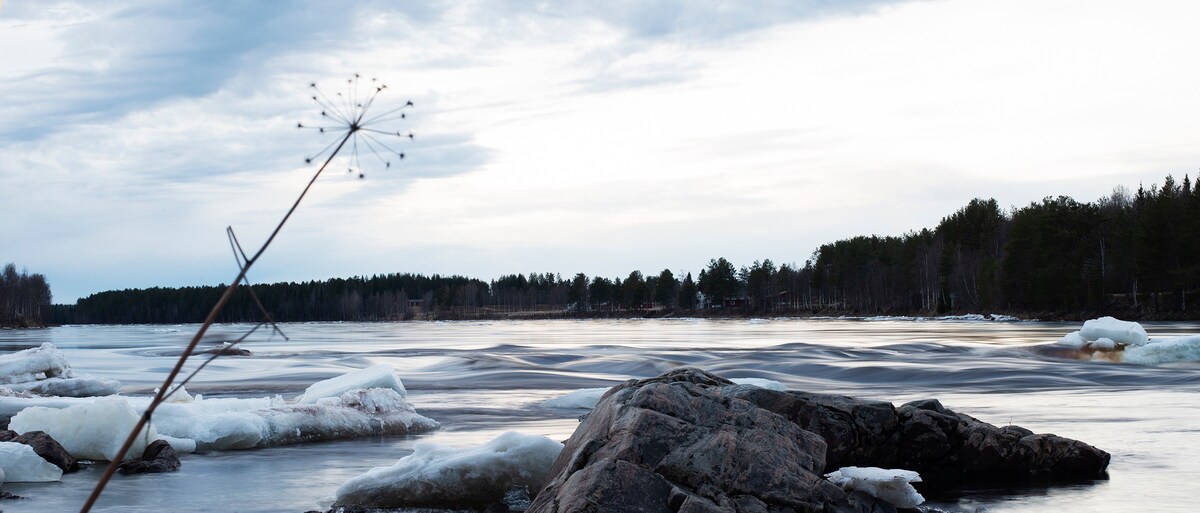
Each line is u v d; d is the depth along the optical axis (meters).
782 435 8.73
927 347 44.94
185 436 14.51
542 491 8.20
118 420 13.33
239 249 2.35
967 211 157.25
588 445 8.48
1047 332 74.25
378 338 84.44
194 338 2.30
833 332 83.38
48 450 12.32
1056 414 18.97
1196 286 97.19
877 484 9.02
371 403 16.75
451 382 30.08
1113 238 104.88
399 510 10.02
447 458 10.33
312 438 15.62
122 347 64.88
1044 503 10.34
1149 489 11.03
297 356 47.28
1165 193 103.38
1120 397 23.20
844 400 11.83
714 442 8.31
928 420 11.76
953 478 11.75
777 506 7.98
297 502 10.52
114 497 10.73
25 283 196.75
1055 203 115.56
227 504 10.39
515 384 29.23
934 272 149.00
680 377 11.62
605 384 29.38
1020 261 116.06
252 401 16.67
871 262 168.75
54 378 23.09
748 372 33.03
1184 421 17.55
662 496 7.76
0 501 10.45
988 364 34.94
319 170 2.29
